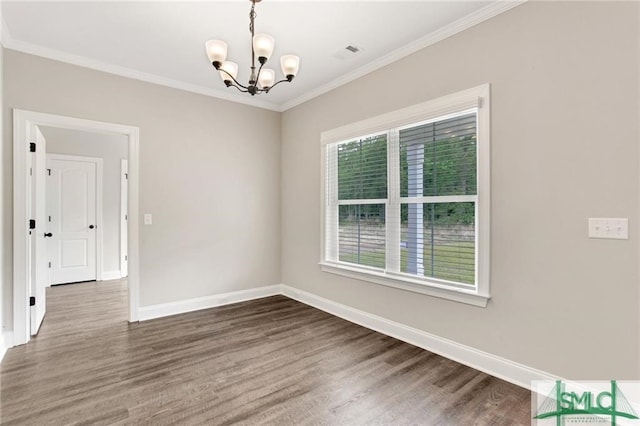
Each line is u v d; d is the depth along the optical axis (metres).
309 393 2.12
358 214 3.53
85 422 1.82
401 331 3.00
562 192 2.04
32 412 1.90
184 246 3.80
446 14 2.44
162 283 3.65
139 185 3.49
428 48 2.77
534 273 2.16
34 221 3.06
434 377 2.32
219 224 4.07
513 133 2.25
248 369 2.44
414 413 1.91
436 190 2.78
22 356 2.63
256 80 2.18
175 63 3.28
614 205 1.84
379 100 3.21
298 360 2.59
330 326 3.36
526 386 2.18
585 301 1.95
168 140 3.68
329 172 3.89
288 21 2.53
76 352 2.71
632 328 1.79
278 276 4.66
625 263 1.81
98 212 5.49
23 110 2.87
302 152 4.25
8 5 2.33
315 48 2.95
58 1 2.29
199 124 3.90
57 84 3.04
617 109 1.83
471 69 2.48
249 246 4.34
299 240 4.32
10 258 2.82
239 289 4.25
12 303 2.82
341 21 2.53
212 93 3.98
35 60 2.93
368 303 3.34
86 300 4.29
